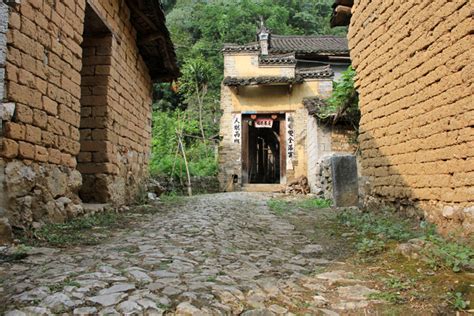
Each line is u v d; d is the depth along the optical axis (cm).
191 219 704
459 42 450
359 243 494
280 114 1895
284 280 360
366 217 639
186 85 2636
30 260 359
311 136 1544
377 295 319
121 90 796
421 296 310
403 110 574
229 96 1895
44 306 251
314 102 1528
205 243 495
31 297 263
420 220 539
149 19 850
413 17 541
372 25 661
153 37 892
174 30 3238
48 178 501
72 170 573
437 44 490
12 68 425
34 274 318
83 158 712
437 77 492
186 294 292
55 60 517
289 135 1859
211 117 2553
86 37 726
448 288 318
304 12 3647
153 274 336
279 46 2231
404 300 307
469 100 437
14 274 317
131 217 683
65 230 491
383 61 627
